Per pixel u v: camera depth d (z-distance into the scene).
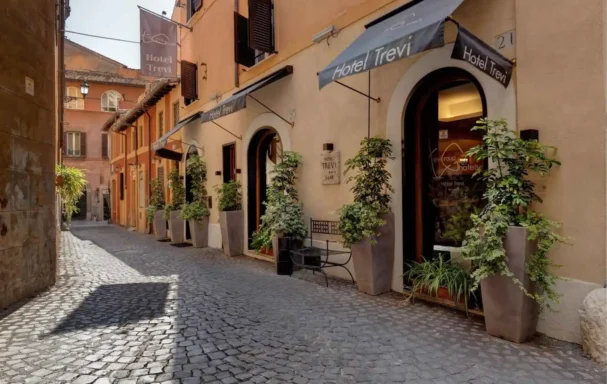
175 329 4.11
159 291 5.79
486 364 3.20
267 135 9.11
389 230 5.43
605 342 3.17
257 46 7.97
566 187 3.65
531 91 3.91
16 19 5.20
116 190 25.77
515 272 3.52
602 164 3.42
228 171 10.47
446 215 5.20
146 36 11.07
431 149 5.37
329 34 6.65
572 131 3.61
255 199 9.37
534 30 3.89
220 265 8.06
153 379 3.00
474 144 4.86
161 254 9.98
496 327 3.74
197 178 11.52
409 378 2.99
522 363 3.21
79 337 3.88
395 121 5.45
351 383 2.93
